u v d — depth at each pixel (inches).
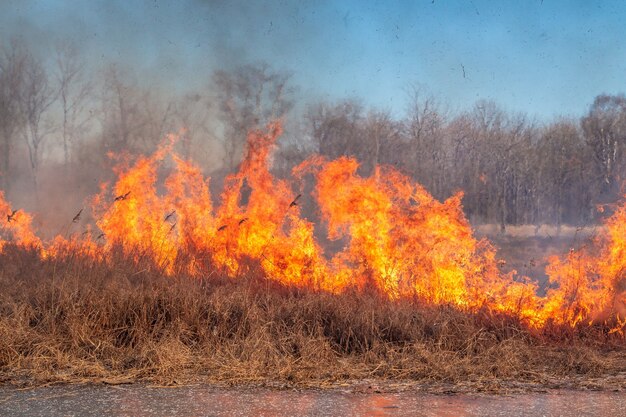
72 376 324.2
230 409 274.7
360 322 382.9
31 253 509.4
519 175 2281.0
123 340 367.2
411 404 284.0
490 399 292.7
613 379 329.1
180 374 327.9
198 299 397.4
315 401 287.3
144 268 464.1
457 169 2247.8
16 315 371.6
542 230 1700.3
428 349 357.4
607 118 2310.5
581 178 2242.9
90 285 410.0
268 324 378.3
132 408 276.1
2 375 325.1
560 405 283.6
